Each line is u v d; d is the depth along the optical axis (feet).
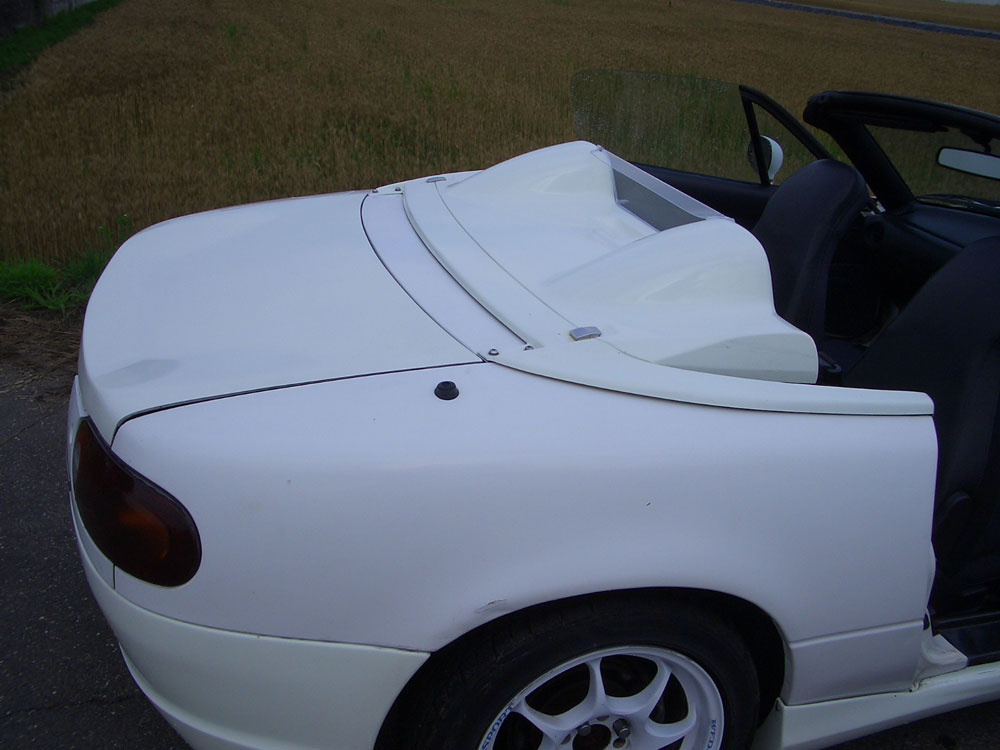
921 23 161.27
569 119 32.94
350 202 8.34
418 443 4.65
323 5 86.33
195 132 28.25
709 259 6.05
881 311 10.28
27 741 6.51
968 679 6.18
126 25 62.85
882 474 5.26
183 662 4.72
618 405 5.03
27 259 16.65
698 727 5.53
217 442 4.61
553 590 4.66
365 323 5.60
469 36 65.72
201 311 5.86
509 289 6.03
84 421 5.25
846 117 9.51
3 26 54.49
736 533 4.94
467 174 9.25
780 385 5.40
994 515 6.46
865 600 5.36
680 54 64.75
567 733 5.20
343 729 4.85
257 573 4.54
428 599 4.61
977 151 8.91
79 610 7.91
